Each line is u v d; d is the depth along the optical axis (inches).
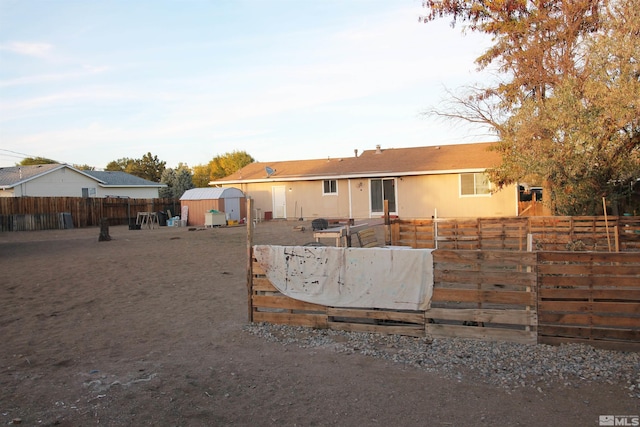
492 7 701.3
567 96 553.0
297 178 1160.8
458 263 252.8
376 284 268.4
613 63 522.3
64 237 899.4
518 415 171.8
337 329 277.1
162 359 235.0
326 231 443.2
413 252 260.2
